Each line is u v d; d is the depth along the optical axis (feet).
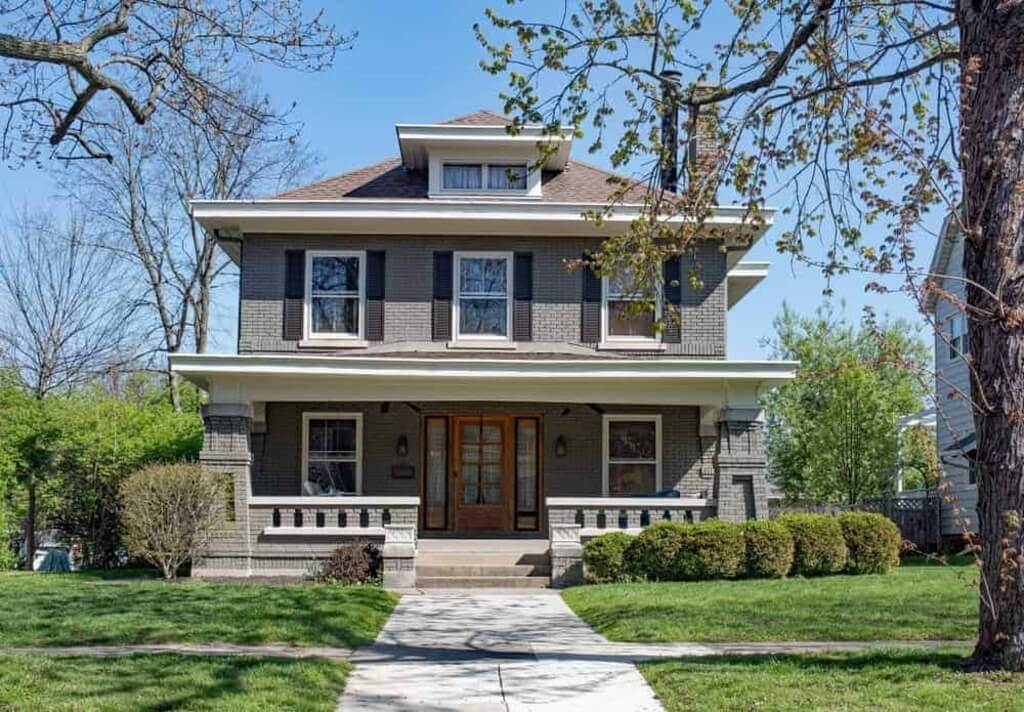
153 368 131.03
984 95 30.07
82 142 38.47
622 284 69.05
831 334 126.93
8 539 80.53
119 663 32.65
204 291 120.06
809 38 40.27
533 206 70.79
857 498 112.78
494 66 40.73
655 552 59.36
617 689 31.22
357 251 73.10
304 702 28.55
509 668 34.42
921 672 29.60
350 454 73.20
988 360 29.53
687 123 41.81
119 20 35.29
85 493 79.00
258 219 71.36
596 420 74.13
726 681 30.14
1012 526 28.40
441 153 75.36
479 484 74.43
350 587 55.47
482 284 73.26
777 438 139.64
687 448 73.77
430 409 74.02
